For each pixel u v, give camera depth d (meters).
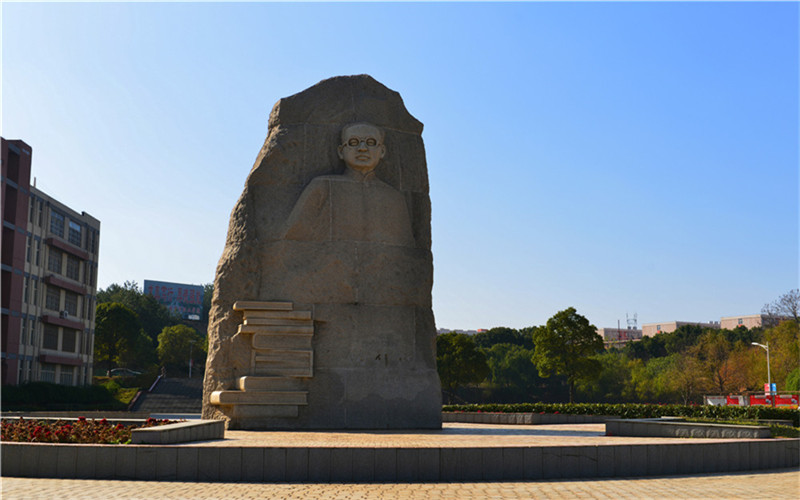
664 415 23.64
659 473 11.54
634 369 71.12
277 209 17.34
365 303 17.06
